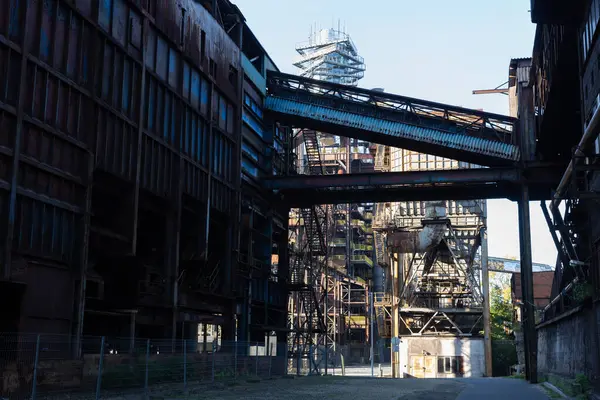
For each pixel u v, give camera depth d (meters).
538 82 44.53
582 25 29.83
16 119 23.55
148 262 35.75
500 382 45.06
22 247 23.75
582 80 30.28
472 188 52.75
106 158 29.80
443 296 76.50
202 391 29.30
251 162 50.75
